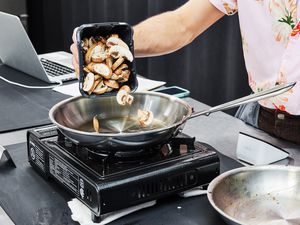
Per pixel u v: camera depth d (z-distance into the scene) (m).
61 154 1.01
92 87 1.02
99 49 1.03
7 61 1.91
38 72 1.74
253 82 1.38
